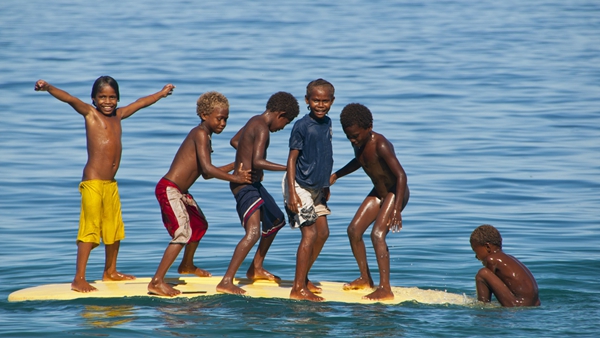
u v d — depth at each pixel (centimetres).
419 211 5012
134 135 7094
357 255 3328
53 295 3139
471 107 8544
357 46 12962
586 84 9919
